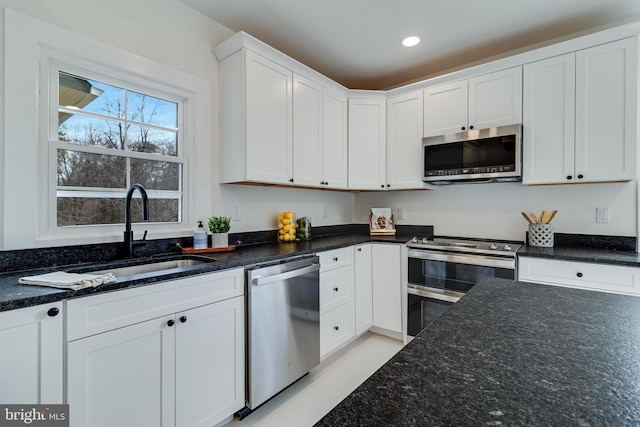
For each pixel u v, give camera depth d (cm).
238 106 207
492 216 270
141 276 129
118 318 121
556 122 215
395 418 44
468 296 104
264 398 174
